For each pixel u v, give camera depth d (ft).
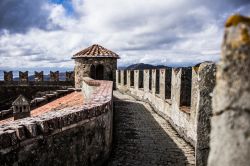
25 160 11.71
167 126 33.94
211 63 17.39
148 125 34.27
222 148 5.25
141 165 19.95
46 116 14.20
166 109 37.99
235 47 4.94
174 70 34.14
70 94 68.33
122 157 21.61
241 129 4.93
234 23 5.02
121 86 82.17
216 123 5.57
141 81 63.05
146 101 55.57
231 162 5.03
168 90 39.99
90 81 48.83
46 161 12.98
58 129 13.84
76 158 15.53
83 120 16.33
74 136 15.33
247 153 4.84
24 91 105.19
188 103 31.17
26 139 11.78
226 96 5.18
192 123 25.45
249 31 4.84
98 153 18.65
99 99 22.39
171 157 21.98
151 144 25.67
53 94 67.82
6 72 104.37
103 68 92.99
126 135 28.89
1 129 11.50
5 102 103.55
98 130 18.54
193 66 25.66
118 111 44.70
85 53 93.81
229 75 5.10
